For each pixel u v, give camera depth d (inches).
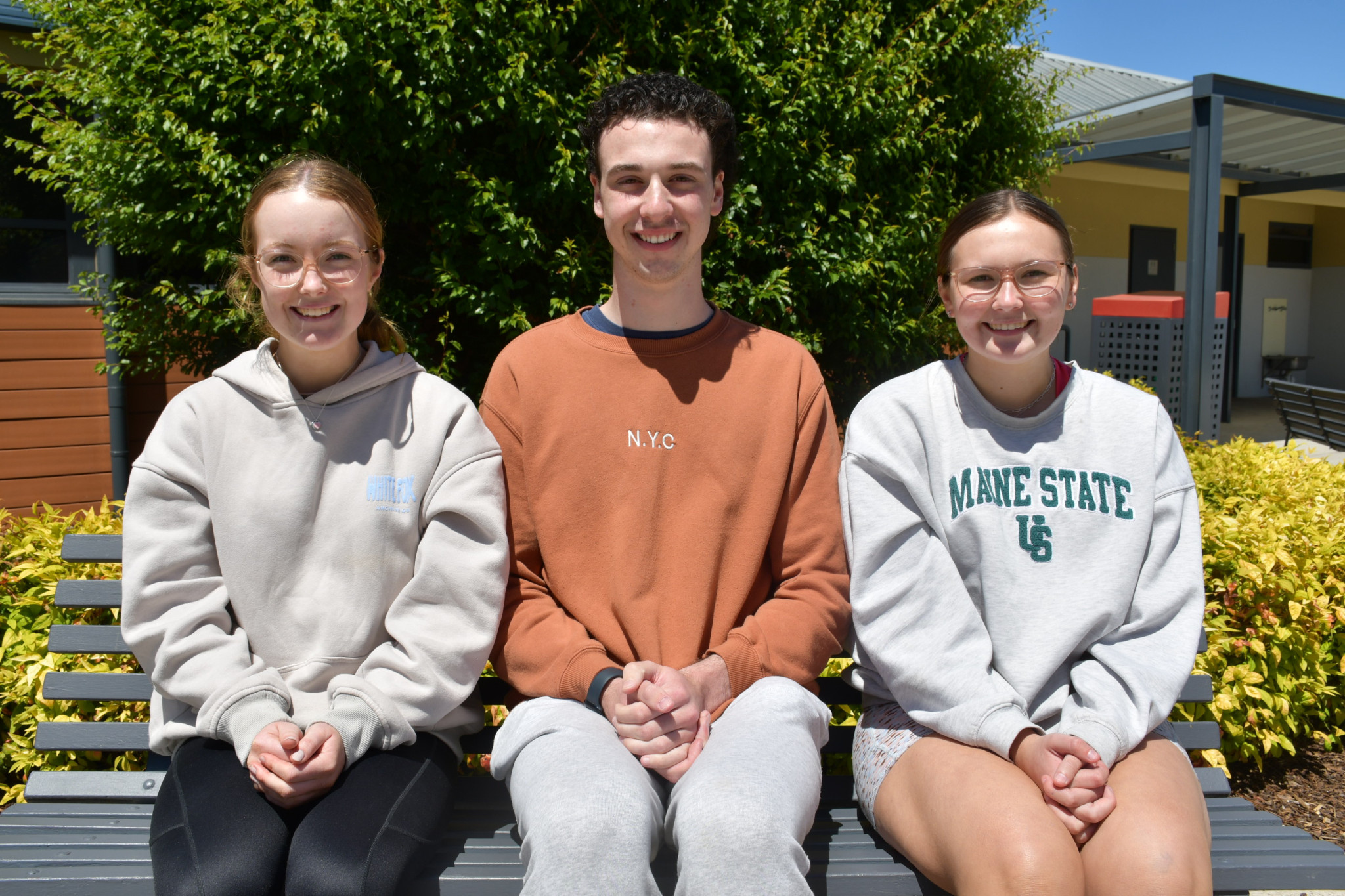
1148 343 257.1
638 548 74.9
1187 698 82.7
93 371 234.2
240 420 72.6
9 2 205.6
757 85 153.1
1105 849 58.6
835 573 77.4
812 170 157.9
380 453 73.4
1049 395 76.9
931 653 70.9
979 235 73.5
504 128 152.4
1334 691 128.2
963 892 59.0
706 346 79.1
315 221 70.3
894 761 70.4
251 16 142.1
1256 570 119.1
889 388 79.0
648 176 75.2
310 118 143.4
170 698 70.4
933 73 176.2
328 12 135.7
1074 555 72.2
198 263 169.2
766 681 71.2
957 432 75.9
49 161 165.6
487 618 71.7
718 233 154.8
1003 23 185.5
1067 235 74.9
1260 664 120.3
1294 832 73.4
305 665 70.6
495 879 63.7
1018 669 71.0
